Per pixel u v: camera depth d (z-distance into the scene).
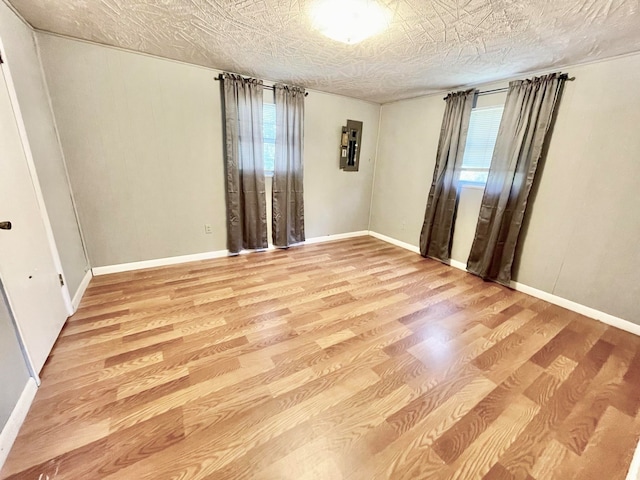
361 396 1.51
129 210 2.85
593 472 1.17
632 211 2.19
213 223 3.39
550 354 1.93
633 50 2.05
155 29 2.08
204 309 2.30
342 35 1.95
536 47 2.10
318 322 2.19
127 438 1.22
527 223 2.82
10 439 1.16
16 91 1.72
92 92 2.46
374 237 4.83
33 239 1.70
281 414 1.38
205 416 1.34
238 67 2.90
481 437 1.31
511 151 2.80
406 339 2.03
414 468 1.15
